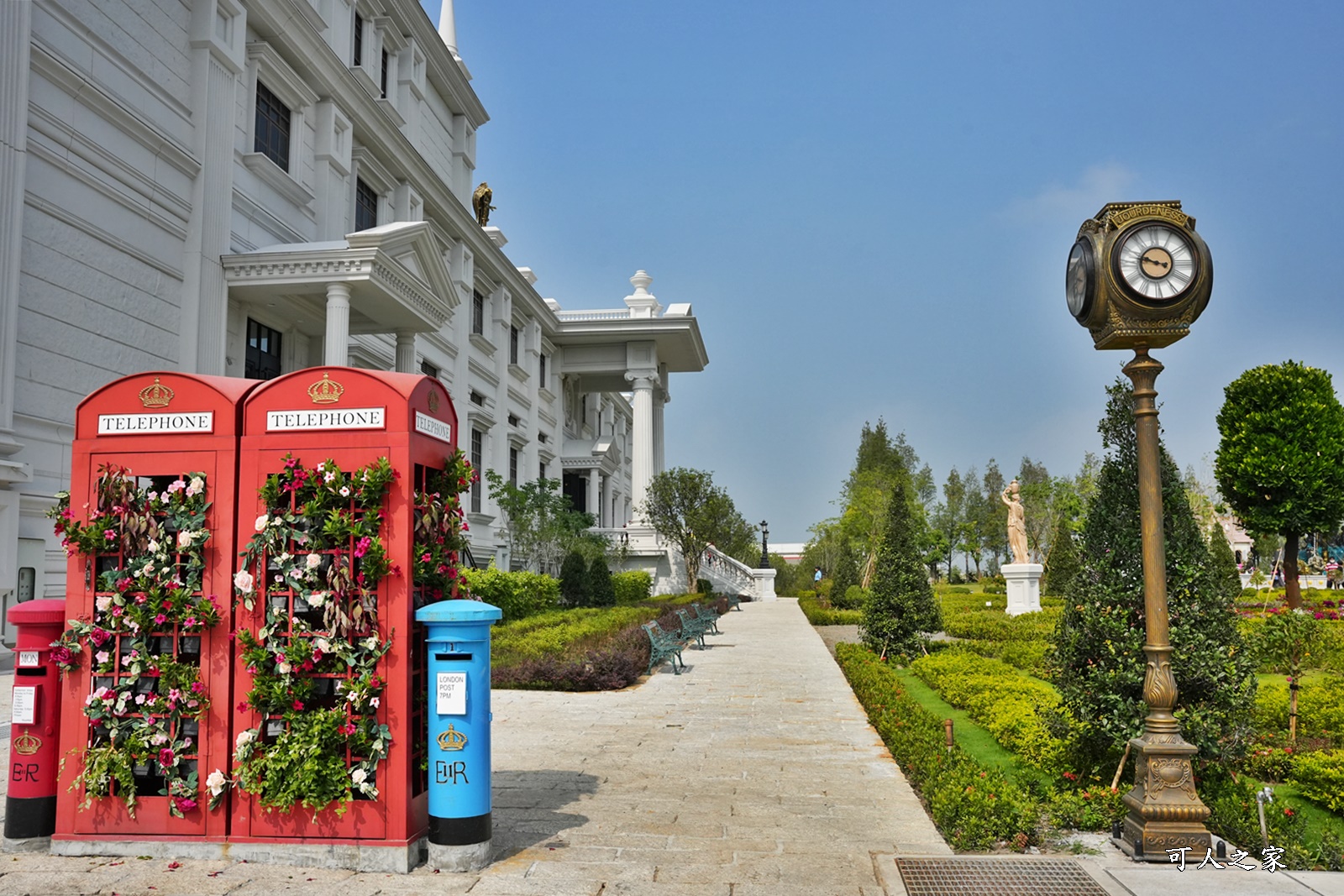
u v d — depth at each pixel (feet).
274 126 61.36
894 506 51.78
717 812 19.63
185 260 50.88
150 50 48.08
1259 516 83.92
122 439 16.48
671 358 147.54
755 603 122.93
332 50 64.49
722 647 59.93
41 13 40.37
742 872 15.65
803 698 37.14
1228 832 17.16
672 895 14.47
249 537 16.10
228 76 54.08
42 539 40.16
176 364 49.93
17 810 16.22
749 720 31.68
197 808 15.90
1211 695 18.72
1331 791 19.56
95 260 43.88
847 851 16.89
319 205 65.82
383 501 16.05
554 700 36.73
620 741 28.02
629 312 135.33
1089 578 20.07
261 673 15.64
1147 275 17.40
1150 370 17.92
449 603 15.84
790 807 20.08
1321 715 26.94
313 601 15.53
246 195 56.54
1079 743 20.57
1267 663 36.55
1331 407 82.79
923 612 49.37
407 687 15.72
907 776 22.86
